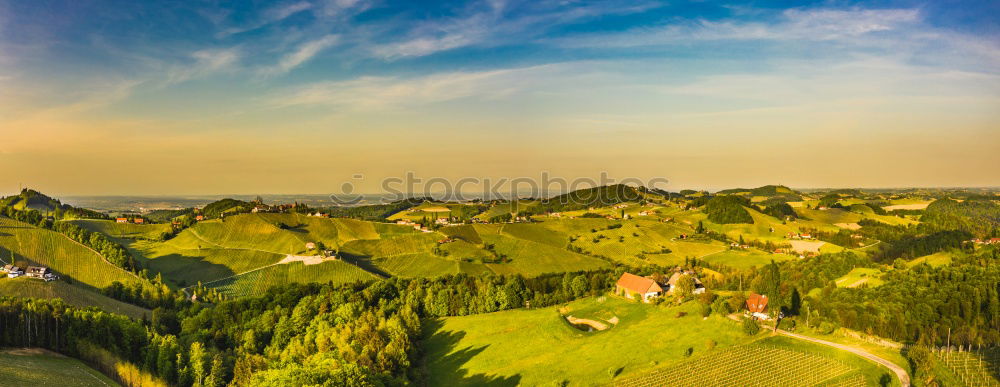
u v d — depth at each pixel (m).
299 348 127.44
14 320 114.50
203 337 140.25
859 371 97.81
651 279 176.38
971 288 157.62
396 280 191.25
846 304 150.62
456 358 129.38
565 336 133.62
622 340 122.75
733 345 111.06
